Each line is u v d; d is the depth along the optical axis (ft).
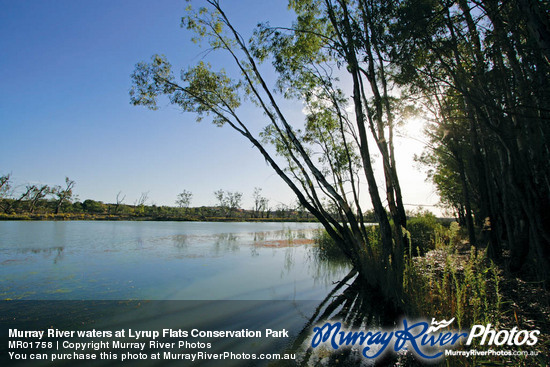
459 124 35.70
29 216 164.76
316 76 33.19
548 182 19.67
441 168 64.80
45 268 34.65
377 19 19.77
